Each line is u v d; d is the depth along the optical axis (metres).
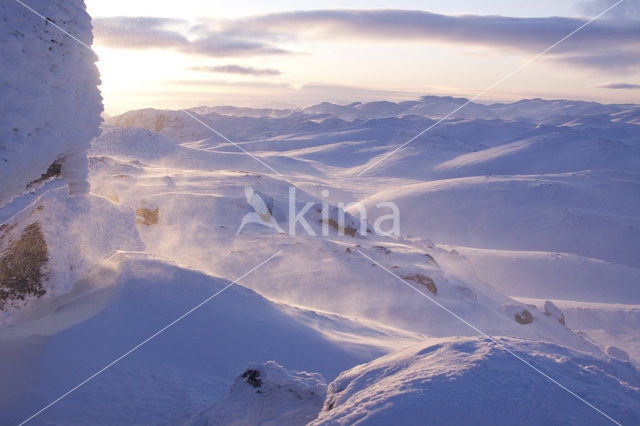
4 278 10.76
